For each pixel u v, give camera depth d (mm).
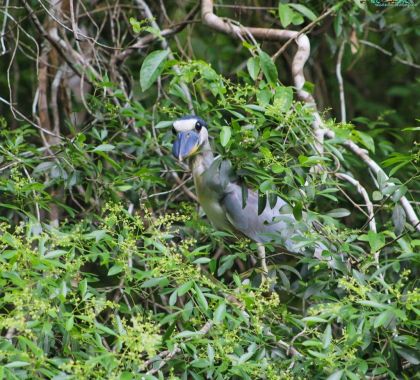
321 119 10570
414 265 9039
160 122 10781
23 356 6625
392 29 13648
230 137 8977
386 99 17672
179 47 12898
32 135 12320
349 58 13453
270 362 7715
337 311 7363
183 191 11695
